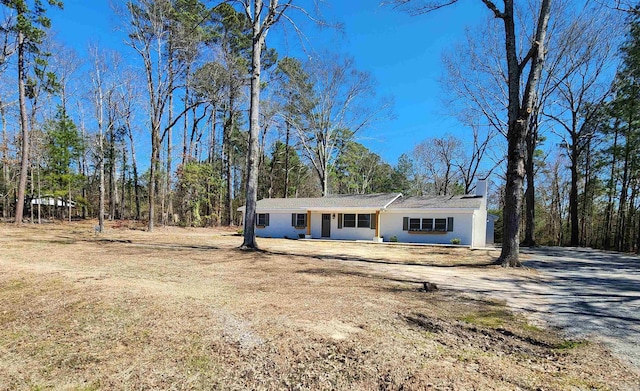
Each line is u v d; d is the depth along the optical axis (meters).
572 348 3.46
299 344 3.18
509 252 9.65
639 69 16.92
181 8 21.14
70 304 4.38
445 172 37.00
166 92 22.14
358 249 14.72
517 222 9.67
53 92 22.89
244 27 23.28
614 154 22.11
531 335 3.83
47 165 27.34
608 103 20.75
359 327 3.71
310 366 2.79
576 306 5.27
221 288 5.53
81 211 38.06
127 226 26.16
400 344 3.28
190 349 3.11
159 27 20.84
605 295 6.14
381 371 2.70
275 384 2.54
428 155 39.22
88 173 33.88
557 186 32.44
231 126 31.97
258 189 38.03
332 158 32.56
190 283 5.88
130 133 32.84
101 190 19.84
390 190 47.03
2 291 5.05
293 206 22.81
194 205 28.78
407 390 2.44
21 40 20.38
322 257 10.91
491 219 23.97
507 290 6.37
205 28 22.86
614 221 26.08
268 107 26.86
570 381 2.66
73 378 2.71
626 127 20.95
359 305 4.66
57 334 3.54
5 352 3.20
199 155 33.69
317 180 42.06
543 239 32.06
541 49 9.22
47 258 8.53
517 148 9.61
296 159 38.75
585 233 27.86
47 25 20.58
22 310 4.27
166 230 24.05
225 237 19.59
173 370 2.77
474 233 18.89
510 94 9.81
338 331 3.54
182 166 28.80
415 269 8.77
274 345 3.16
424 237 19.34
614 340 3.74
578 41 18.53
